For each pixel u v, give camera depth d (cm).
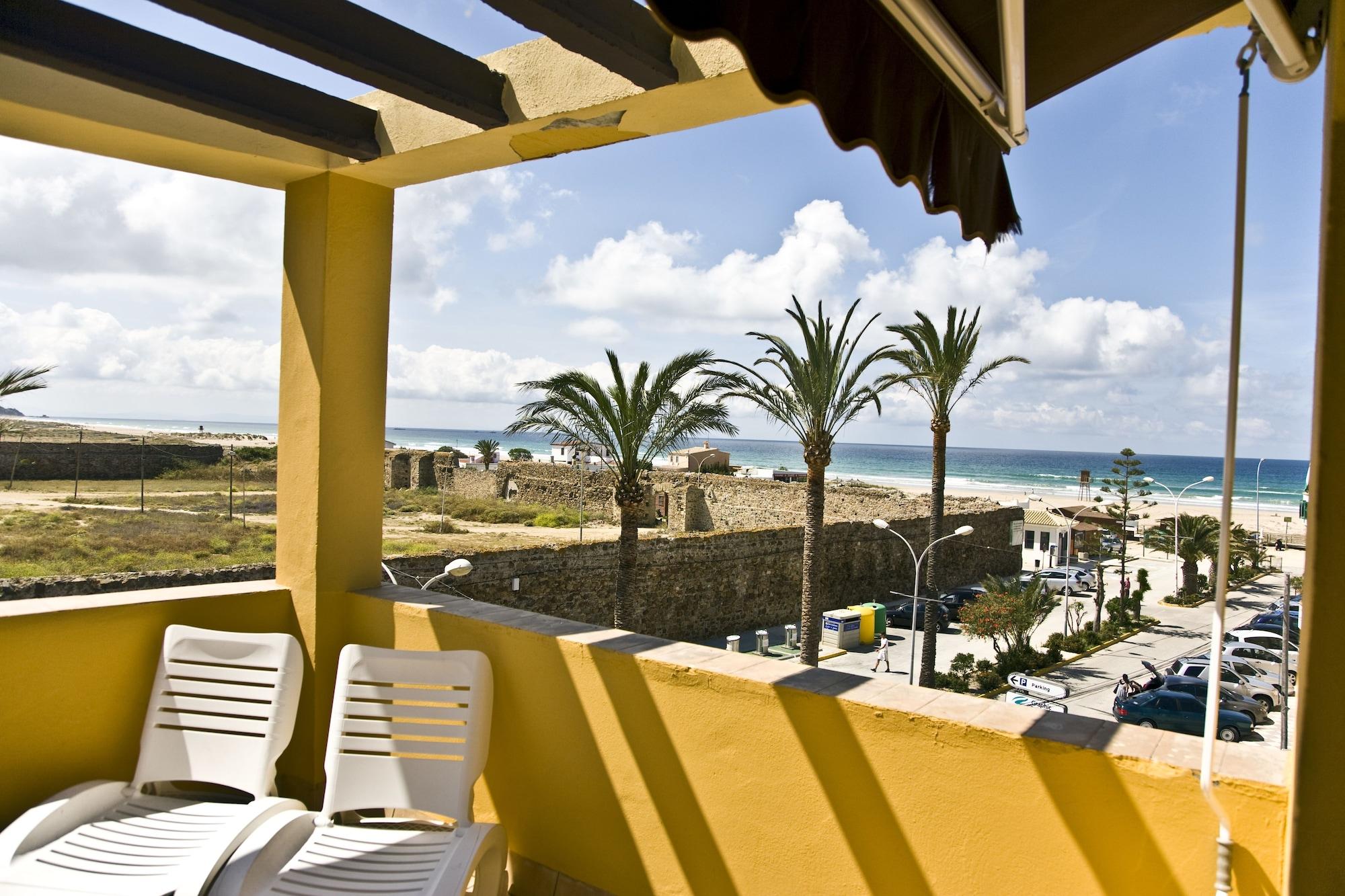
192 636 296
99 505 3466
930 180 149
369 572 366
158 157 319
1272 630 2597
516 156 315
